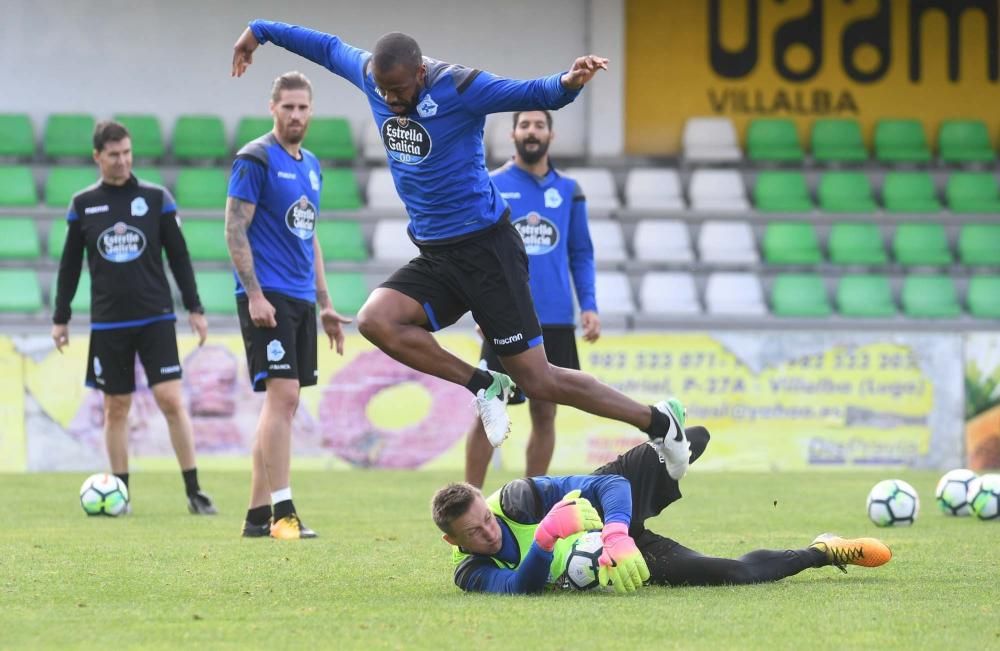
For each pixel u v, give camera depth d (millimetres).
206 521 29109
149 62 66562
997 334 47469
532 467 28453
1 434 45000
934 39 69750
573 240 29125
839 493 36844
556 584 17766
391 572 20328
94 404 45281
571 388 19672
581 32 68125
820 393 47250
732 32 69125
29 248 60656
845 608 16500
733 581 18422
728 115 69250
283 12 67188
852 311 61812
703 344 47125
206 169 64062
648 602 16875
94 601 17406
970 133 69000
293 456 45656
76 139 64562
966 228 65188
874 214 65750
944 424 47375
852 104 69500
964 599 17328
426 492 36938
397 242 62688
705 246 63781
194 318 31469
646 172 66188
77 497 35344
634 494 18641
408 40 18859
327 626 15359
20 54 65750
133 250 30875
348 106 67938
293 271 25891
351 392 45938
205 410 45188
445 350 19984
